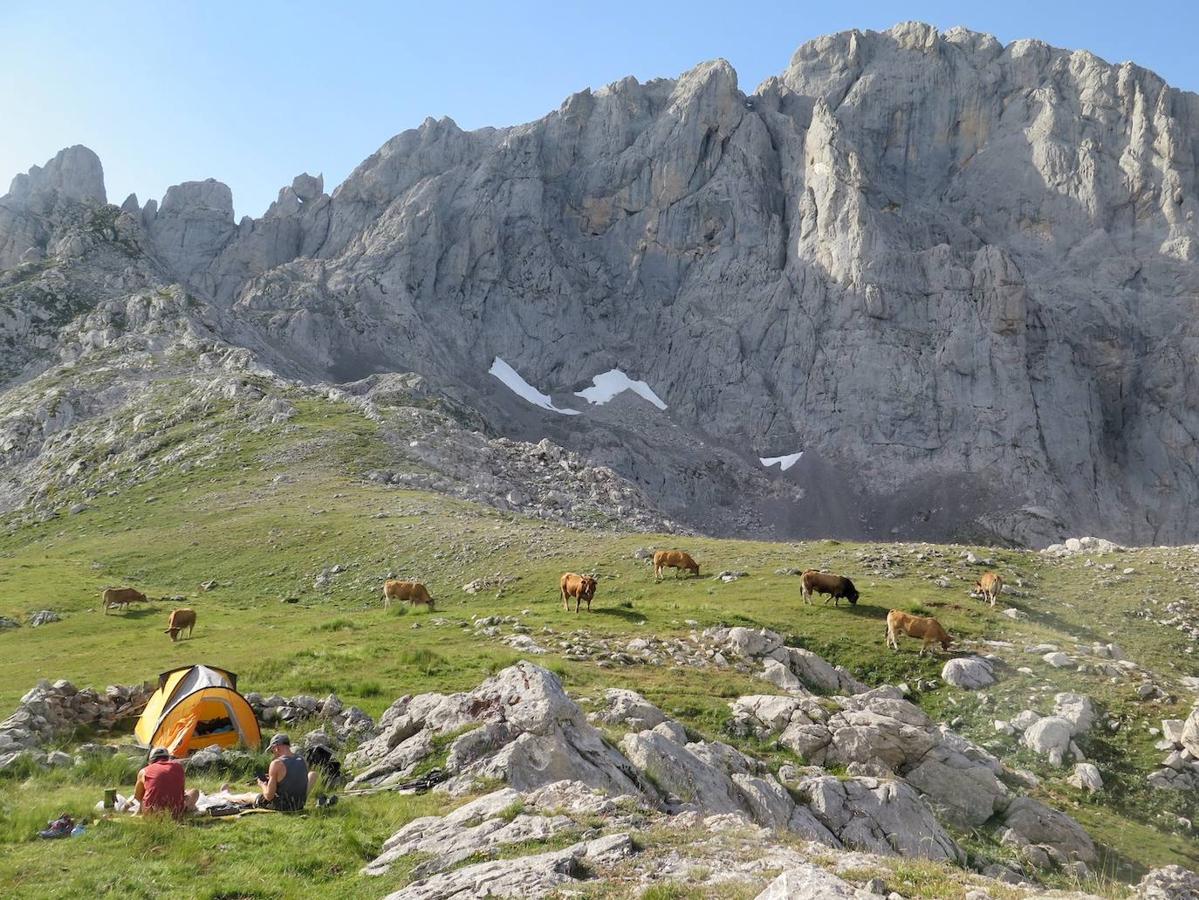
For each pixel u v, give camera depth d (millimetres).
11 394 141875
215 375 130875
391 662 29094
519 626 36531
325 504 76688
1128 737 31031
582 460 115188
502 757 17141
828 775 21578
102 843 13055
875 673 35625
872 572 50312
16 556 75812
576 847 12039
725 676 30453
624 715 22625
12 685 30047
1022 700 33156
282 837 13773
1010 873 20297
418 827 13914
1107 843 24172
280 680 26969
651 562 53656
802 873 9625
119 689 24859
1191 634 42375
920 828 20406
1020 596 47156
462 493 85812
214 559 65125
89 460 106938
